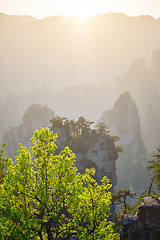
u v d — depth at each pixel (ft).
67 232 95.25
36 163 96.99
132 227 91.20
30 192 92.48
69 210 93.76
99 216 93.09
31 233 90.27
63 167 94.12
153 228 87.40
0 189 91.56
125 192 153.58
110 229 97.25
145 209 90.07
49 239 92.73
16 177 91.81
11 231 86.69
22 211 89.61
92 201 93.71
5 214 87.86
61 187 91.30
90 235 92.12
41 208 92.79
